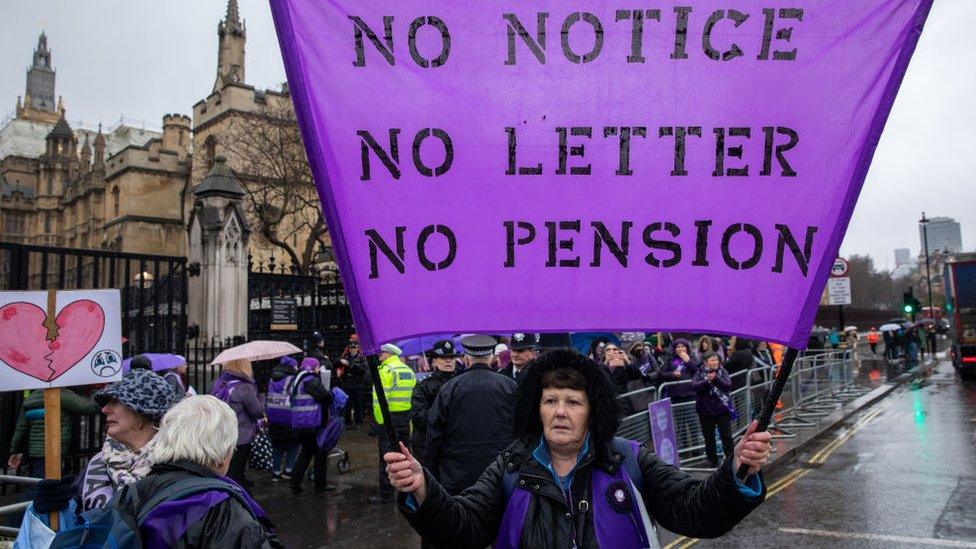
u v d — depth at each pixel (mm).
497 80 2506
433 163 2482
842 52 2463
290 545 6305
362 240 2441
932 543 6086
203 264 12742
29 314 4367
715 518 2129
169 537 2162
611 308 2510
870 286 89625
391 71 2475
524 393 2406
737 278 2494
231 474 7059
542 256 2504
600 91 2521
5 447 7609
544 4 2512
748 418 11008
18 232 90688
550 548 2191
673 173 2520
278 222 28781
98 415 8305
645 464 2404
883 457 9984
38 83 150500
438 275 2480
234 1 47250
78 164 78750
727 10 2498
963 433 11812
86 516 2230
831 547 6074
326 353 14602
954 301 22688
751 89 2492
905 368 26781
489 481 2389
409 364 12305
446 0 2490
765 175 2492
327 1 2445
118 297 4668
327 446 8172
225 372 7363
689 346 10398
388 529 6766
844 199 2447
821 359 16688
